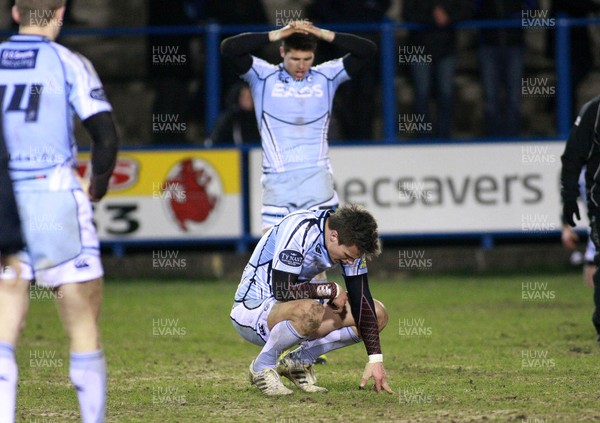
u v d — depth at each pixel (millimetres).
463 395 19062
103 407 15102
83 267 14898
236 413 17766
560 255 43625
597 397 18641
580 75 46875
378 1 43719
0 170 14586
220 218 42062
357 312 18922
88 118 14969
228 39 24141
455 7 42562
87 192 15344
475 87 53906
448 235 41938
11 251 14539
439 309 33094
